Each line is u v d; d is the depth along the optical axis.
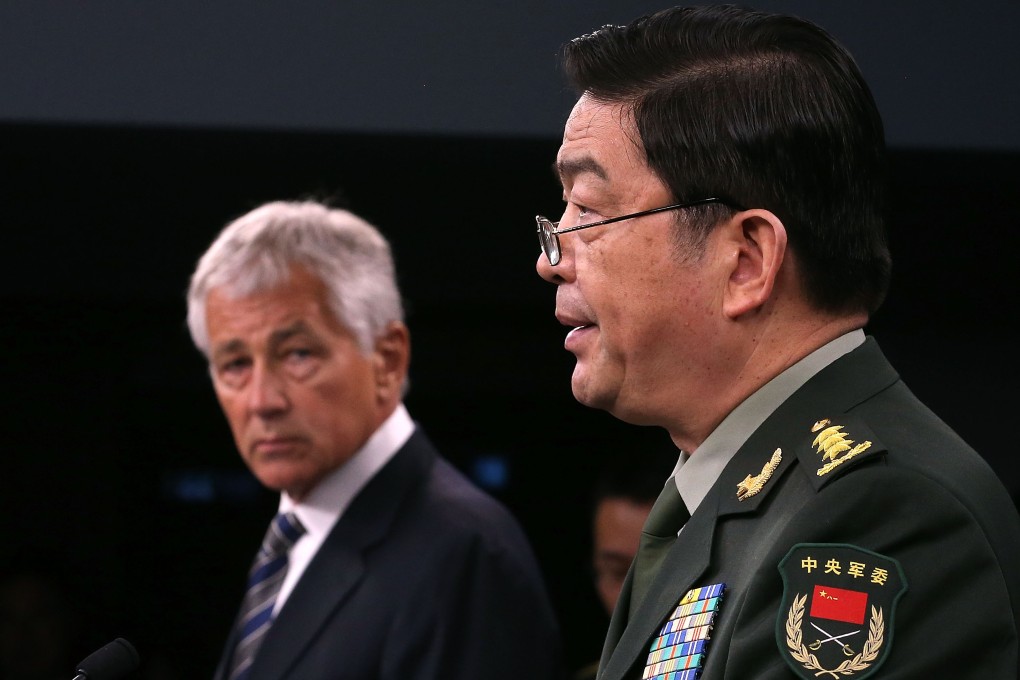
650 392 2.44
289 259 4.21
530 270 6.08
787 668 2.00
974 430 6.08
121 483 6.76
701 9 2.52
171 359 6.73
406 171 5.70
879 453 2.16
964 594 2.00
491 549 4.00
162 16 5.23
